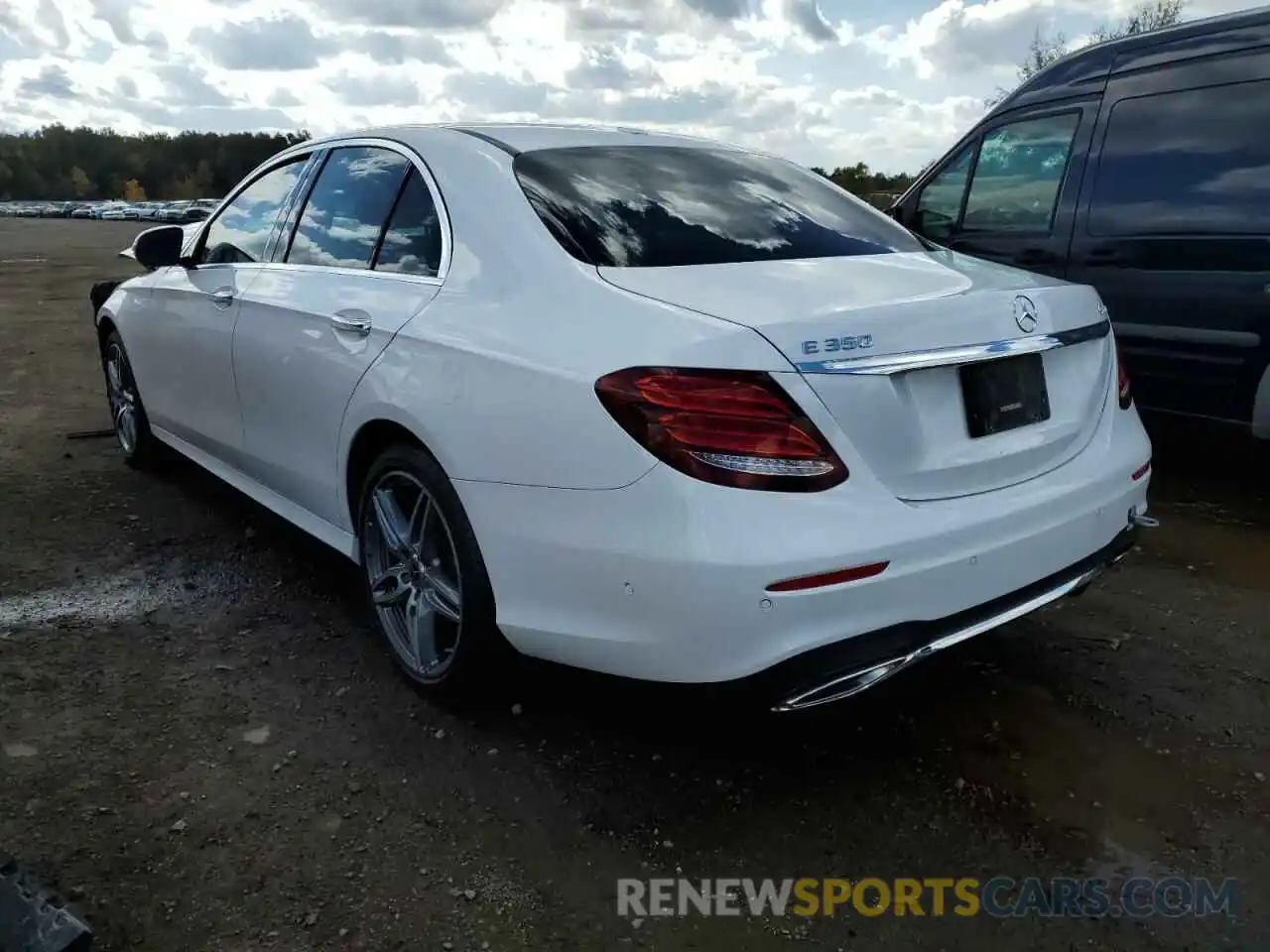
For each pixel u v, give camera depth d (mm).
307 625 3395
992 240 5602
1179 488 5004
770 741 2734
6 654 3135
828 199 3291
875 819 2426
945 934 2080
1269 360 4355
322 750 2664
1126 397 2939
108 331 4980
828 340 2172
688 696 2254
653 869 2250
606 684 2980
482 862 2254
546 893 2164
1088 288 2885
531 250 2584
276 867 2221
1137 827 2408
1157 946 2051
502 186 2779
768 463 2090
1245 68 4449
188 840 2297
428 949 2008
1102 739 2771
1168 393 4824
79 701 2873
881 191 7180
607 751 2680
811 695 2170
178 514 4445
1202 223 4559
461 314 2627
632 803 2469
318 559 3953
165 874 2189
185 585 3693
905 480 2252
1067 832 2389
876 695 2988
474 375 2492
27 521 4324
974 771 2619
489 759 2637
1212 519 4559
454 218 2832
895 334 2250
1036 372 2576
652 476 2121
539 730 2773
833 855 2303
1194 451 5496
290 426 3346
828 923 2104
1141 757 2689
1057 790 2543
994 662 3189
